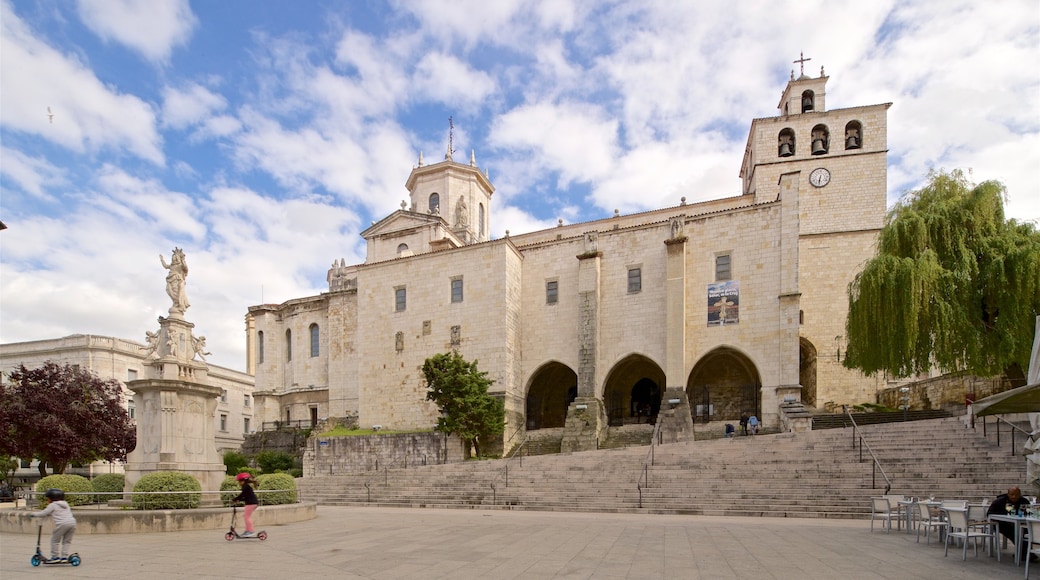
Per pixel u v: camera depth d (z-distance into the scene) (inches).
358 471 1491.1
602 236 1636.3
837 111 1849.2
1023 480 738.8
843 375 1680.6
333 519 761.0
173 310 796.0
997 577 381.7
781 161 1863.9
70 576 385.7
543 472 1050.1
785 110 2048.5
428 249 1988.2
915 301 986.7
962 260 1002.1
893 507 612.1
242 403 2874.0
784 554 463.8
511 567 414.9
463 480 1078.4
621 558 448.8
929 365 1056.8
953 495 726.5
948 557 452.1
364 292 1856.5
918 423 995.3
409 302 1779.0
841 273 1742.1
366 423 1777.8
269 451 1899.6
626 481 936.9
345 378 1982.0
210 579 375.6
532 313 1699.1
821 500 765.9
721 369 1624.0
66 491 644.1
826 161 1825.8
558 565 422.0
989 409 547.2
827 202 1806.1
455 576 385.1
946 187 1122.0
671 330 1470.2
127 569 407.8
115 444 1485.0
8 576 386.0
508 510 902.4
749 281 1450.5
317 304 2150.6
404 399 1733.5
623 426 1515.7
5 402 1286.9
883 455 872.9
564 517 769.6
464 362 1473.9
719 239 1501.0
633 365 1728.6
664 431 1382.9
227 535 550.3
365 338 1829.5
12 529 604.4
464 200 2277.3
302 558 451.5
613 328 1579.7
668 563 428.1
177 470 736.3
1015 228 1024.9
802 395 1770.4
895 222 1094.4
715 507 794.2
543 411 1800.0
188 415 769.6
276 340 2239.2
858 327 1097.4
